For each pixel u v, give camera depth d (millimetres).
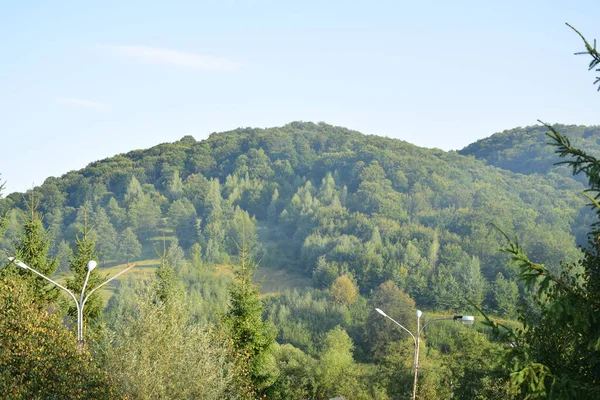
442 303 119375
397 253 150125
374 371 69125
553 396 9562
